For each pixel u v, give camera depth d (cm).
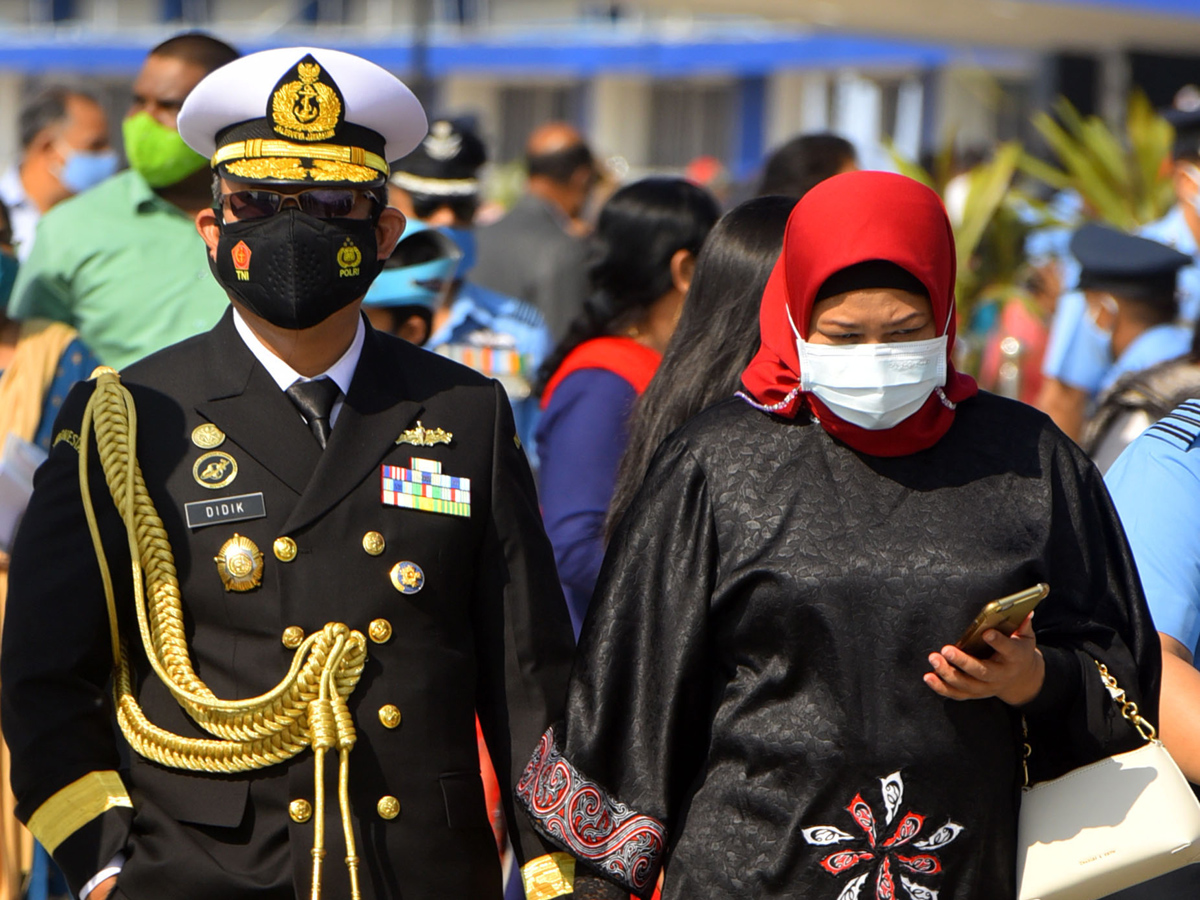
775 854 750
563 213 2916
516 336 1717
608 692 798
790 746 753
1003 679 722
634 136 7606
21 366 1348
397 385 852
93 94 2358
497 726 848
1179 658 908
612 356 1223
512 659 845
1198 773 875
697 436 807
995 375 2452
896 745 743
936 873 745
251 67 798
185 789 797
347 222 802
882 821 743
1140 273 1672
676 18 6825
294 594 799
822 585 752
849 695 748
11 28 8244
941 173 2902
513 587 849
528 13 7388
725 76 7294
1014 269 2633
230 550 798
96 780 802
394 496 821
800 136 1762
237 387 827
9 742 806
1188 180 2042
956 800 746
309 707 785
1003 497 768
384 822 792
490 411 868
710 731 790
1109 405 1169
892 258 739
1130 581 797
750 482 783
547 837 796
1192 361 1149
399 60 6931
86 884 783
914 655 745
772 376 792
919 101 6600
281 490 811
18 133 2366
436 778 808
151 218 1442
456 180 1709
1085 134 3033
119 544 811
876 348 741
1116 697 770
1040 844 770
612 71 6744
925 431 771
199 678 802
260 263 793
